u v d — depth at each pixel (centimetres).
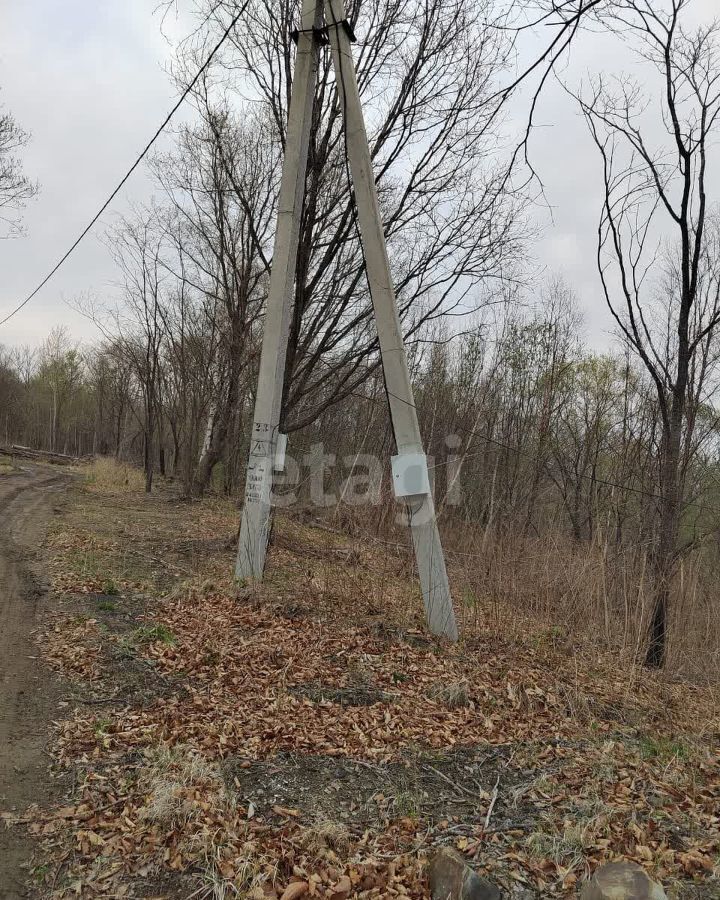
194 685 538
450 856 318
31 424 5634
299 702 519
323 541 1221
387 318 719
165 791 370
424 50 943
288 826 357
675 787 414
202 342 2319
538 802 396
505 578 807
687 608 752
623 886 280
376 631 698
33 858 328
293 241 811
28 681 532
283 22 982
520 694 571
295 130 801
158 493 2108
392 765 437
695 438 1155
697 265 694
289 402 1013
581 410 1952
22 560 899
